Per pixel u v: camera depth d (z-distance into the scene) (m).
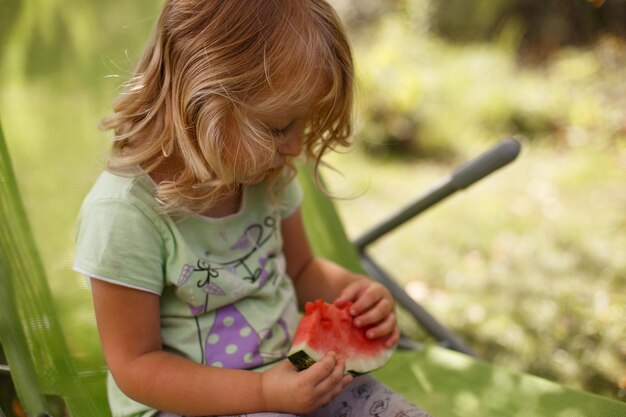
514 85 4.81
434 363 1.56
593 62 4.70
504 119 4.62
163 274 1.15
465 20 5.69
